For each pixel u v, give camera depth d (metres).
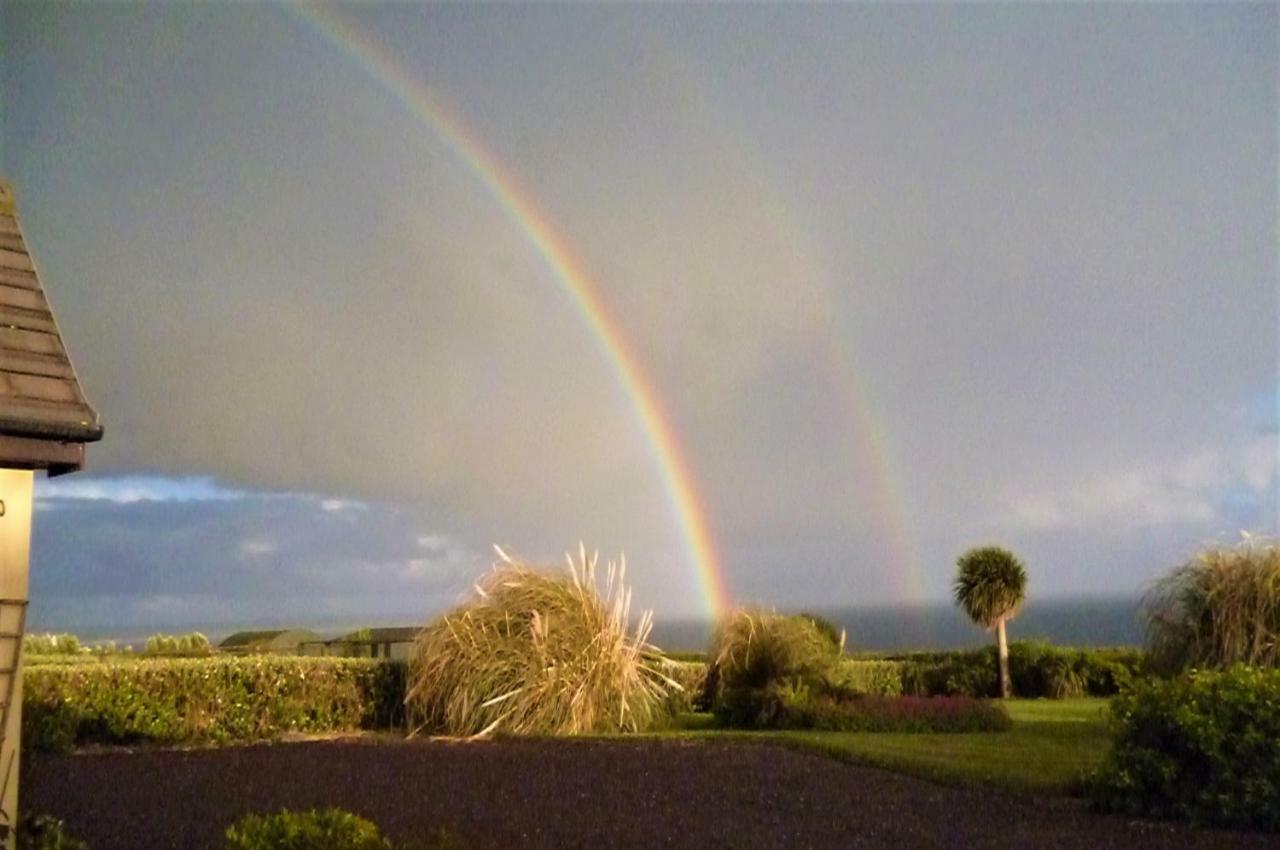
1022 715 14.92
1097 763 8.97
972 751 10.77
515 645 13.34
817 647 14.91
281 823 5.57
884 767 9.91
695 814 7.95
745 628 14.85
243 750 12.04
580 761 10.52
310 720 14.31
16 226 6.64
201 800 8.67
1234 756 7.53
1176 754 7.84
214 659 14.41
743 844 7.01
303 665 14.40
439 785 9.25
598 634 13.49
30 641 19.27
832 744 11.09
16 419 5.57
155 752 12.02
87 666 13.47
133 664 13.72
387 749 11.80
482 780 9.46
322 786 9.25
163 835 7.30
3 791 5.64
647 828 7.49
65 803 8.59
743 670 14.55
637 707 13.66
